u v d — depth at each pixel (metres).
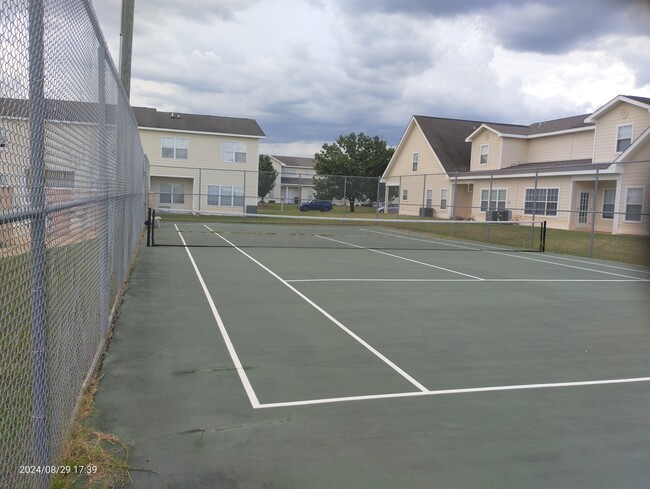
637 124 23.22
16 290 2.05
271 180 42.69
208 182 32.66
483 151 31.78
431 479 3.05
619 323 7.27
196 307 7.36
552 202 26.05
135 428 3.56
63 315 3.00
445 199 33.00
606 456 3.40
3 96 1.70
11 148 1.84
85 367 4.00
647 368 5.31
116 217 6.48
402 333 6.36
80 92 3.25
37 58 2.16
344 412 3.96
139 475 2.98
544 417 4.00
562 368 5.23
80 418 3.66
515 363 5.34
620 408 4.23
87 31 3.51
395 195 38.75
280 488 2.91
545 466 3.24
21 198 2.00
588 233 23.12
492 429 3.76
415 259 14.55
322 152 52.91
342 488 2.93
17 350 2.18
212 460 3.18
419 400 4.26
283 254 14.55
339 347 5.67
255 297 8.23
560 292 9.70
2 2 1.66
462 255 16.14
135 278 9.49
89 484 2.85
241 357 5.20
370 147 51.91
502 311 7.84
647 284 11.02
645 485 3.06
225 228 25.41
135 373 4.63
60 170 2.71
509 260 15.08
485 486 2.99
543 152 29.80
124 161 7.63
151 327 6.18
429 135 34.91
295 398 4.20
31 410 2.38
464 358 5.45
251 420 3.76
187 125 32.56
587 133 26.98
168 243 16.62
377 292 9.03
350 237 22.56
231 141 32.91
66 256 3.05
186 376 4.61
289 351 5.46
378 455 3.31
